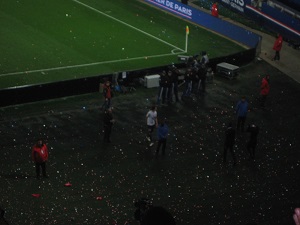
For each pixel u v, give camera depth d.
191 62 44.78
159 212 10.01
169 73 41.12
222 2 63.12
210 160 35.16
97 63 47.81
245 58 49.84
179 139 37.31
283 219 30.44
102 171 33.28
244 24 58.97
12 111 39.16
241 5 60.66
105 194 31.28
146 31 54.94
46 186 31.55
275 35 56.62
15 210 29.59
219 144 37.03
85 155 34.72
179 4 58.69
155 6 60.97
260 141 38.00
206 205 31.06
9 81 43.59
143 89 43.53
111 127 36.06
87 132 37.31
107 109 35.88
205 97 43.47
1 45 49.78
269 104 43.47
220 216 30.28
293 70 49.66
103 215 29.59
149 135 36.25
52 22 55.31
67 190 31.36
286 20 56.00
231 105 42.69
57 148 35.25
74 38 52.19
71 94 41.66
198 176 33.53
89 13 58.03
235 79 46.84
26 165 33.38
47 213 29.52
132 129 38.12
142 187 32.12
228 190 32.50
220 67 46.81
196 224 29.55
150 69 44.16
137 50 50.84
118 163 34.19
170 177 33.25
